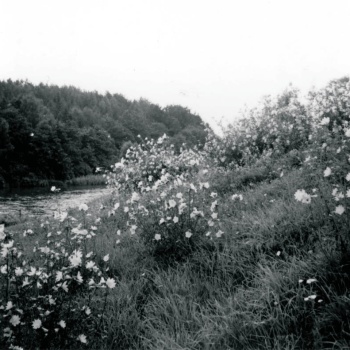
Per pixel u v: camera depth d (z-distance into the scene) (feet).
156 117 449.89
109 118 348.38
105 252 15.43
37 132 176.24
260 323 8.30
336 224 9.89
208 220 14.42
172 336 8.92
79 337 8.72
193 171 28.37
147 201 18.11
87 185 155.53
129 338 9.52
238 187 21.59
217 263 12.02
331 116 20.36
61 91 427.74
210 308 9.75
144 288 12.06
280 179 18.88
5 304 8.85
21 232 25.00
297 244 11.10
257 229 13.26
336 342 6.97
